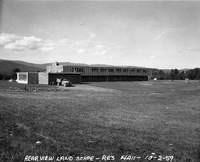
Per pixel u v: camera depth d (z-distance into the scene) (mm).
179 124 10727
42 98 21312
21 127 7980
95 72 73562
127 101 21000
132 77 85562
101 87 46000
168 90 39312
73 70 67250
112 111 14422
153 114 13695
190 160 5672
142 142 7133
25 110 12289
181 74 122938
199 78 114562
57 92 30594
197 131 9336
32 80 53188
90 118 11336
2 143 6012
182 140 7734
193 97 25812
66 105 16500
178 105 18469
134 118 12047
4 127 7711
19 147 5836
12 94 24203
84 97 24266
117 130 8773
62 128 8398
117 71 79750
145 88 44844
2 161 4922
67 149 5941
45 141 6508
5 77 79812
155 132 8805
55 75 52344
